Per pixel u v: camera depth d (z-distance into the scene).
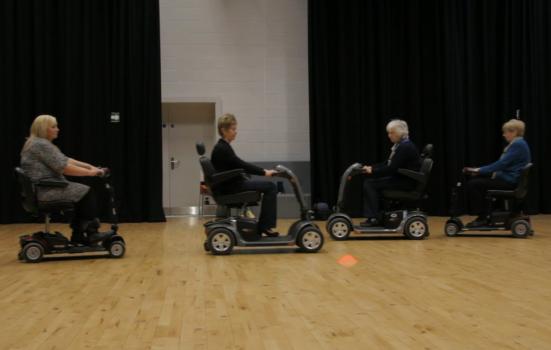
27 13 8.18
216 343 2.07
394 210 5.56
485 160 8.73
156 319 2.45
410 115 8.71
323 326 2.29
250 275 3.55
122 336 2.19
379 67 8.69
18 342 2.12
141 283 3.34
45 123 4.39
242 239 4.54
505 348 1.97
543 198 8.73
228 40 9.02
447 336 2.12
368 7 8.64
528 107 8.68
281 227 7.07
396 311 2.53
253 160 9.04
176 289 3.13
